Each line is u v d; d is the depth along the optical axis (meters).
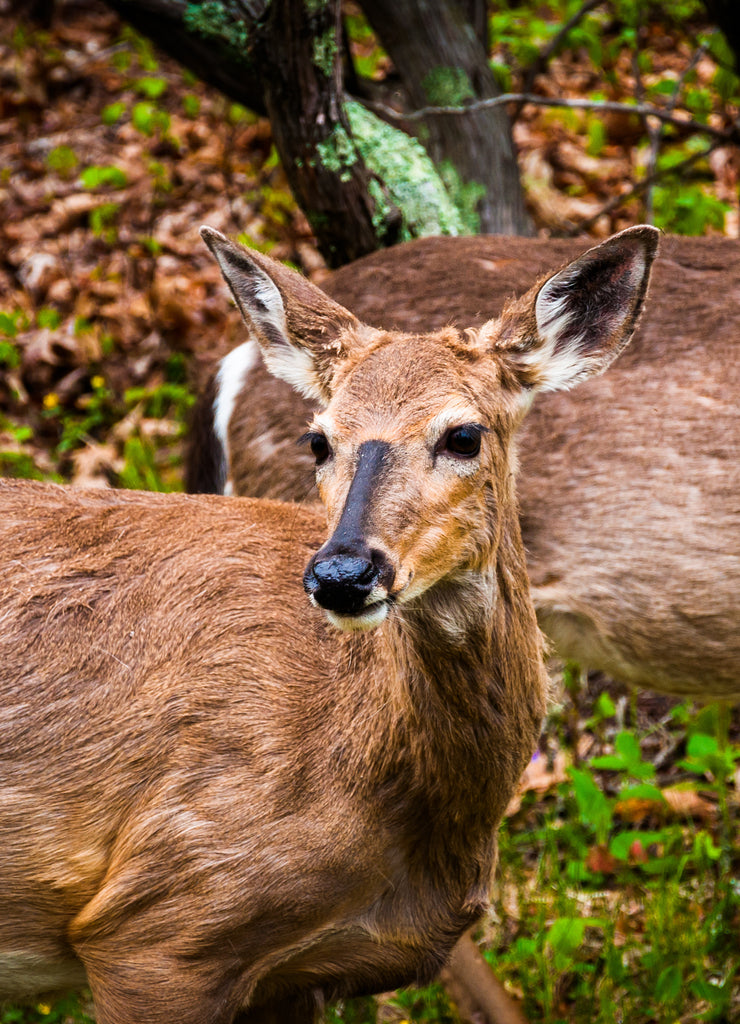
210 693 6.16
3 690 6.28
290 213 14.37
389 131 10.91
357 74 11.85
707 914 8.14
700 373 7.82
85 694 6.26
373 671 6.03
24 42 18.44
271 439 8.46
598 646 8.17
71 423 13.07
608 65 15.20
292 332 6.46
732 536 7.69
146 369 13.73
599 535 7.85
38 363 13.77
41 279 14.94
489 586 5.87
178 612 6.36
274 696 6.14
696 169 14.11
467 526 5.68
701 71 16.34
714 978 7.90
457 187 11.51
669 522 7.74
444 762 6.05
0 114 18.33
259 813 6.01
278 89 9.80
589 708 10.41
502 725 6.09
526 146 15.79
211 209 15.89
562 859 8.98
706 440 7.71
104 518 6.77
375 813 6.07
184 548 6.57
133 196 16.11
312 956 6.39
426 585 5.57
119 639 6.34
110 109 14.84
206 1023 6.18
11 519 6.77
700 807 9.27
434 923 6.45
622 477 7.79
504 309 6.33
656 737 10.17
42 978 6.74
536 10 17.16
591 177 15.12
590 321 6.36
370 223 10.26
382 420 5.62
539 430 7.91
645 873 8.77
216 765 6.08
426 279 8.45
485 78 11.71
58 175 16.75
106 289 14.58
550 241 8.73
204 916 6.02
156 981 6.11
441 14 11.47
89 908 6.20
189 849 6.02
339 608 5.19
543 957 7.67
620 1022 7.66
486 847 6.47
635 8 13.80
